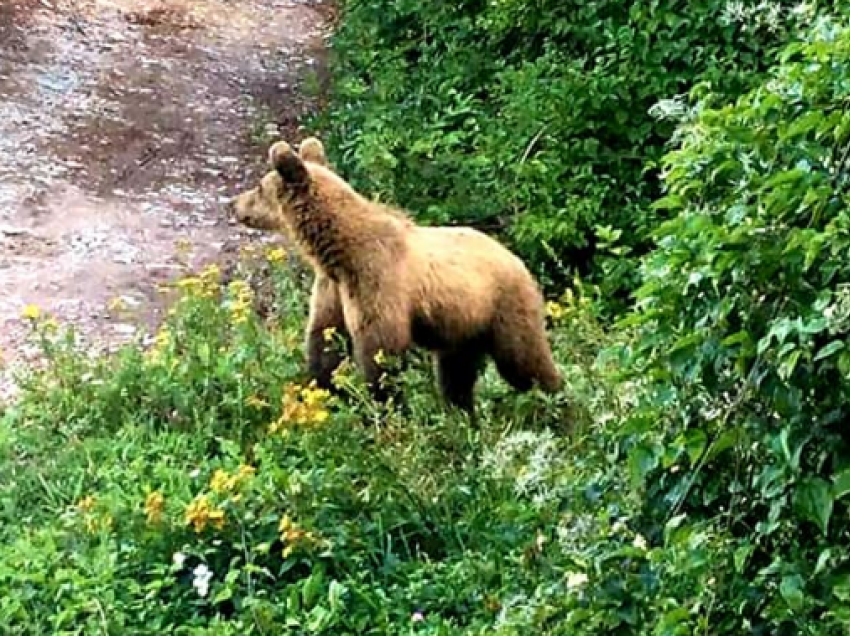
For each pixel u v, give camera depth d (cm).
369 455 793
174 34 2055
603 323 1105
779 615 491
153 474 838
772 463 498
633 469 532
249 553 730
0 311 1179
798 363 481
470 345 919
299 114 1789
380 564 747
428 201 1319
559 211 1253
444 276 891
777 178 487
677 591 528
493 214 1291
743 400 496
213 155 1634
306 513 758
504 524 755
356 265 870
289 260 1198
